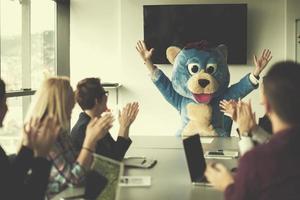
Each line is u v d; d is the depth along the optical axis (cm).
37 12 523
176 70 527
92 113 268
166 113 595
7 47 423
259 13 586
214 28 585
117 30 606
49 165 174
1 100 179
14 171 170
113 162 188
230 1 588
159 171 248
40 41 538
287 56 583
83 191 202
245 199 138
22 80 465
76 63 615
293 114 141
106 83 582
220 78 520
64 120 208
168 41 589
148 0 593
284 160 136
